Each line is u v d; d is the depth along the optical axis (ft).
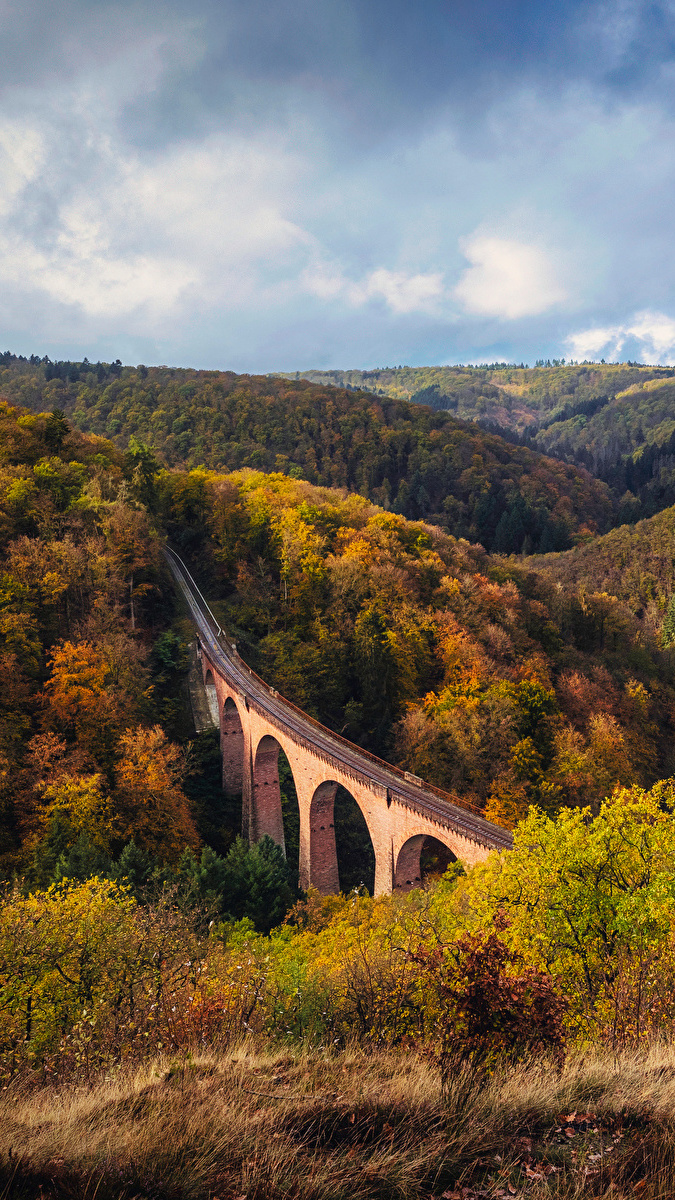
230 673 260.42
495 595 345.10
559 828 74.28
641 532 568.41
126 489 345.31
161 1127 31.12
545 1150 29.66
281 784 265.13
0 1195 25.86
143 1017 58.54
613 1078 35.12
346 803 262.67
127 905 92.43
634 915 63.82
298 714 228.84
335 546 351.87
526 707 252.21
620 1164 27.76
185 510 408.26
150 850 190.08
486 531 655.76
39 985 76.13
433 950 52.54
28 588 237.45
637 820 75.05
